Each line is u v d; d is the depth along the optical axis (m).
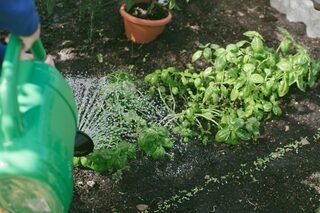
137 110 3.09
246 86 3.05
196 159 2.94
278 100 3.29
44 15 3.66
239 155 2.98
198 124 3.07
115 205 2.69
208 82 3.21
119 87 3.07
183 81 3.11
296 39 3.71
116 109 3.00
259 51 3.12
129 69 3.37
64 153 1.53
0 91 1.37
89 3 3.68
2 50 1.86
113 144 2.87
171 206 2.71
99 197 2.71
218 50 3.12
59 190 1.47
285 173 2.92
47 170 1.42
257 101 3.11
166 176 2.84
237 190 2.82
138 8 3.50
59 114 1.58
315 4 3.64
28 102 1.51
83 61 3.38
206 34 3.65
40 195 1.46
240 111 3.03
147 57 3.44
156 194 2.76
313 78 3.27
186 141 2.99
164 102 3.11
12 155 1.38
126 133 2.96
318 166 2.98
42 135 1.46
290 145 3.06
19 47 1.49
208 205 2.73
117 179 2.78
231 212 2.72
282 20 3.85
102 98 3.06
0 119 1.38
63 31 3.57
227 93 3.13
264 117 3.18
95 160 2.70
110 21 3.64
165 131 2.82
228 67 3.25
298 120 3.20
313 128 3.17
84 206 2.67
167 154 2.91
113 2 3.76
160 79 3.26
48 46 3.47
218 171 2.90
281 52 3.57
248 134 2.96
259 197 2.79
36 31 1.52
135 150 2.85
